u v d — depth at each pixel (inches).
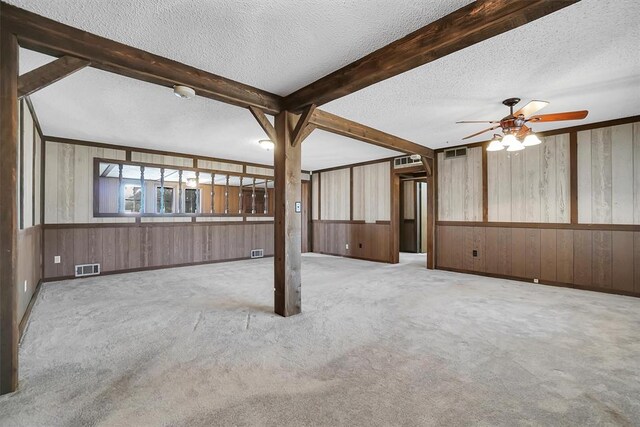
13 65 77.3
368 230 298.8
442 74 114.5
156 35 89.8
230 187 468.8
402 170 272.1
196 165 267.9
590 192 179.2
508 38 91.1
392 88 127.3
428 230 247.6
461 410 68.6
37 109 151.1
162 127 183.0
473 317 129.3
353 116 163.6
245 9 78.6
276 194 135.9
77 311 136.7
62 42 84.0
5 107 76.0
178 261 255.3
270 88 127.5
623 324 120.8
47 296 161.6
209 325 119.5
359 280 202.1
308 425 63.8
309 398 73.0
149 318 127.4
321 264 270.2
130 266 231.5
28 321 123.9
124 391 75.5
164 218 248.7
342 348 99.5
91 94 132.4
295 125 137.7
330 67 110.5
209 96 116.1
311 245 361.7
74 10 78.4
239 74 114.9
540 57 102.4
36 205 170.7
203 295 163.6
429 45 86.4
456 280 203.6
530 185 200.8
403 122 174.2
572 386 77.8
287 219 132.0
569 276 184.9
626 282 167.0
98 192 220.7
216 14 80.4
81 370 85.4
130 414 67.0
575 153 184.1
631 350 97.7
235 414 67.2
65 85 122.8
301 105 127.6
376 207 293.0
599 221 175.9
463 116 163.9
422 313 134.6
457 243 234.2
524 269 201.8
